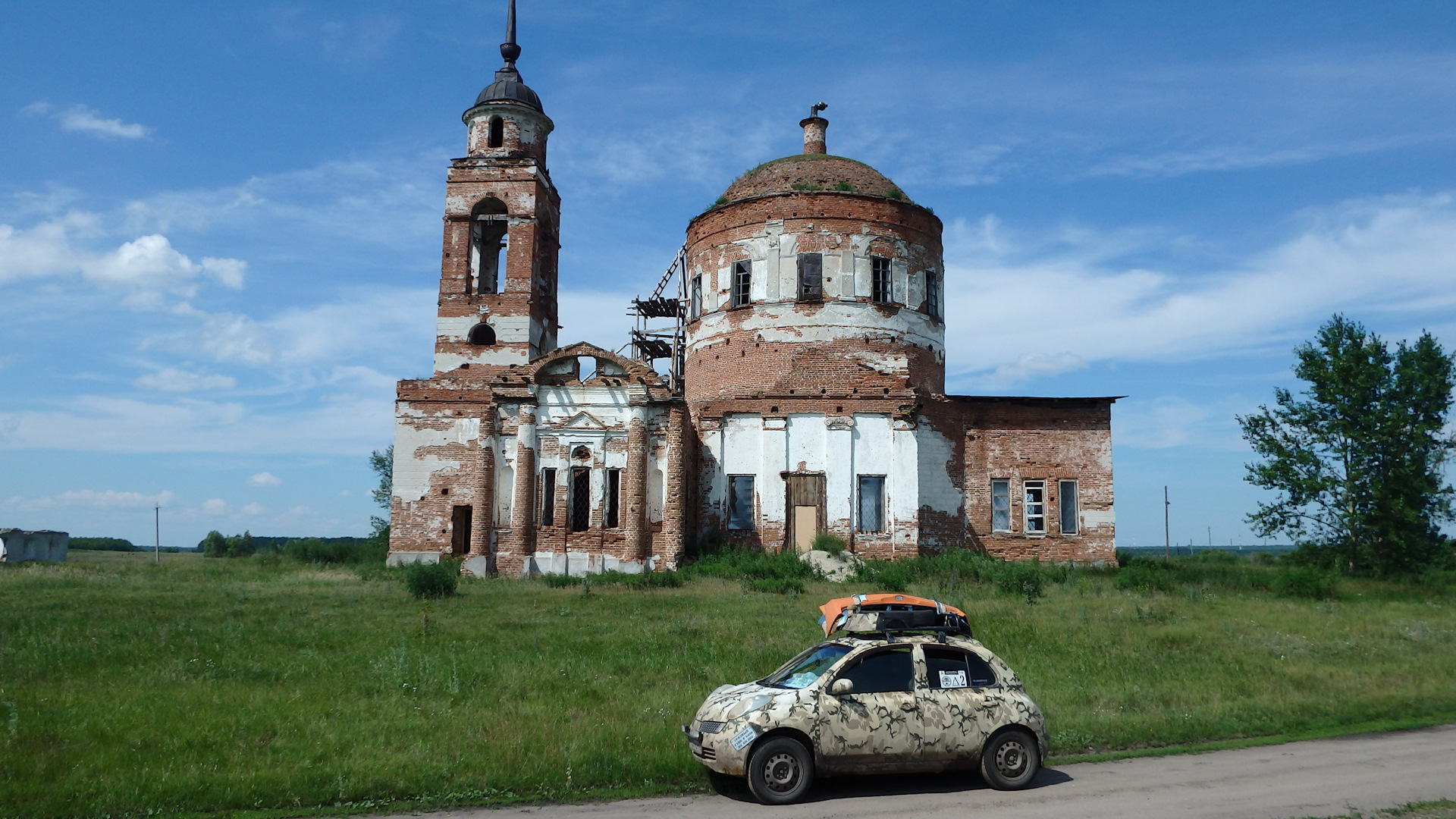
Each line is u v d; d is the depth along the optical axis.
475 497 34.28
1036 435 39.34
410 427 38.59
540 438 34.75
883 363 39.72
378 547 52.56
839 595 27.17
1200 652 17.58
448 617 21.89
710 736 9.53
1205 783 9.84
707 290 42.19
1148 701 13.69
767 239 40.66
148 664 15.30
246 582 32.84
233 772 9.66
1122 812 8.75
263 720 11.77
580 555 33.97
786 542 36.34
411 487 38.22
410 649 17.03
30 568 41.19
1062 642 18.25
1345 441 40.28
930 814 8.75
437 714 12.30
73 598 26.28
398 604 25.02
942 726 9.70
